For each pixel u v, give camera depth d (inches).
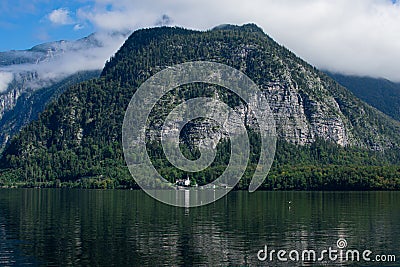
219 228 5339.6
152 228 5315.0
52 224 5595.5
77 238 4675.2
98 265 3683.6
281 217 6323.8
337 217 6358.3
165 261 3809.1
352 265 3794.3
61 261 3782.0
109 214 6614.2
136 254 4020.7
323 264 3836.1
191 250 4190.5
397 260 3954.2
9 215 6486.2
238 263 3799.2
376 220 6063.0
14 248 4210.1
